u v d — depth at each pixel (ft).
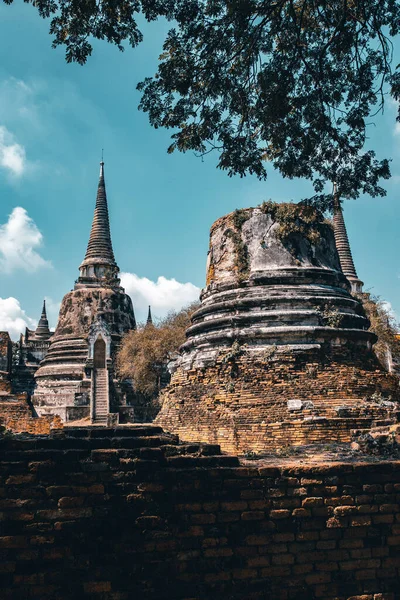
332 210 55.98
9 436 29.86
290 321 70.33
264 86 47.09
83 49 46.37
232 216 79.97
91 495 24.94
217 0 45.34
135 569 24.43
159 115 49.96
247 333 70.08
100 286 185.06
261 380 66.80
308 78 51.06
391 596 25.99
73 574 23.89
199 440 68.39
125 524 24.90
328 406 62.54
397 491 27.58
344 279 78.13
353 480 27.40
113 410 139.74
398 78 47.47
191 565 24.99
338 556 26.25
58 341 172.45
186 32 46.06
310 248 77.00
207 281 82.58
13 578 23.39
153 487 25.58
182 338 142.20
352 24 46.44
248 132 51.24
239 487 26.35
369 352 72.54
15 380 205.46
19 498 24.26
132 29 46.03
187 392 73.36
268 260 75.51
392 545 26.81
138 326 160.25
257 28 45.16
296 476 26.96
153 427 29.96
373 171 53.11
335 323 70.28
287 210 76.07
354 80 50.83
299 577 25.70
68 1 44.47
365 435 39.17
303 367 67.00
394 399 68.54
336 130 51.85
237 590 25.07
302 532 26.32
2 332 125.08
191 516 25.57
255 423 63.98
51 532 24.13
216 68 47.21
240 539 25.72
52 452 25.18
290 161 53.52
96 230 195.72
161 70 47.47
